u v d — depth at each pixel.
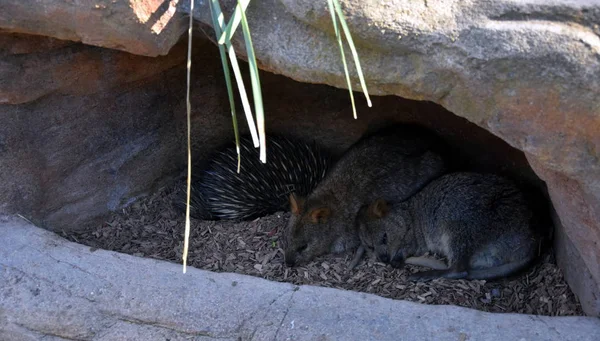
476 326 2.27
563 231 2.52
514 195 2.61
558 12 2.03
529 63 2.03
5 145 2.52
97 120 2.65
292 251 2.70
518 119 2.09
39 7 2.20
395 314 2.31
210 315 2.33
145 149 2.78
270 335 2.29
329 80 2.20
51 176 2.62
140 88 2.69
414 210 2.74
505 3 2.05
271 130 2.99
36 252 2.46
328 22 2.12
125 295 2.37
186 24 2.26
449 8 2.08
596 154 2.08
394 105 2.92
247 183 2.84
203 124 2.90
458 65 2.08
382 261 2.71
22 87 2.47
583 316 2.33
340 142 3.00
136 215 2.79
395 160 2.83
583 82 2.01
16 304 2.37
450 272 2.60
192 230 2.79
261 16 2.19
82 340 2.35
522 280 2.58
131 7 2.18
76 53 2.51
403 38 2.09
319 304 2.33
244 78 2.85
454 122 2.87
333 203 2.78
